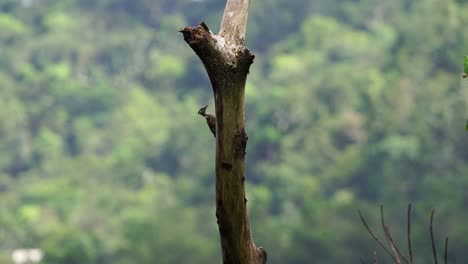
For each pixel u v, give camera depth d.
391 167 50.62
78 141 76.00
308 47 79.12
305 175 55.03
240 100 3.05
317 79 64.50
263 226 44.16
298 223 44.19
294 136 59.25
